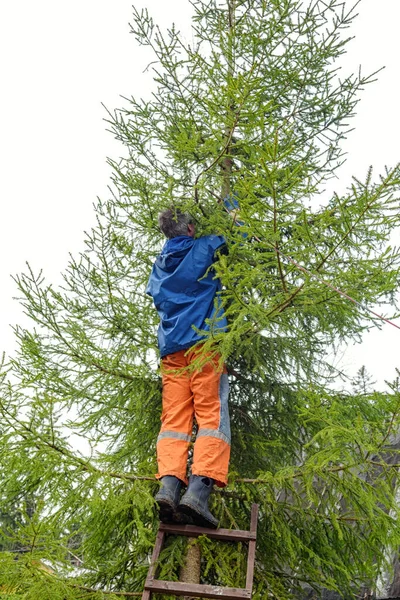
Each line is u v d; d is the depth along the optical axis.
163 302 5.25
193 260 5.26
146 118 6.07
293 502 5.79
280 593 5.21
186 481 4.95
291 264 4.71
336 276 4.71
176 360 5.20
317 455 4.84
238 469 5.83
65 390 5.41
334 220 4.73
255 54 5.96
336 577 5.44
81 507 4.84
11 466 4.74
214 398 5.05
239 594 4.51
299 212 5.26
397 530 4.89
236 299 4.70
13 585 4.49
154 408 5.76
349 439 4.53
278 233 4.51
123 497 4.84
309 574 5.26
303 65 6.07
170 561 4.92
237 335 4.66
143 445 5.76
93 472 4.86
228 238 5.25
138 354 5.62
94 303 5.67
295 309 4.98
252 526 4.91
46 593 4.41
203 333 4.69
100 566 5.35
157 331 5.41
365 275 4.76
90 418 5.46
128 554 5.34
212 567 5.45
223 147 5.52
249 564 4.71
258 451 5.77
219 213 5.40
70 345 5.45
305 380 5.70
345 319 5.41
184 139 5.40
